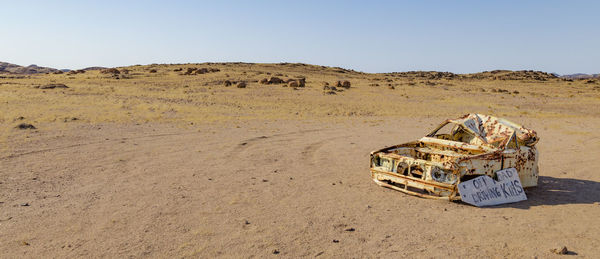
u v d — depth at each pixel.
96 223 5.44
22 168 8.80
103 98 32.03
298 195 7.04
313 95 41.38
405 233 5.25
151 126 17.67
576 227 5.57
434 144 8.27
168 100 32.22
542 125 21.91
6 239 4.84
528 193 7.57
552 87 79.56
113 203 6.36
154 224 5.43
